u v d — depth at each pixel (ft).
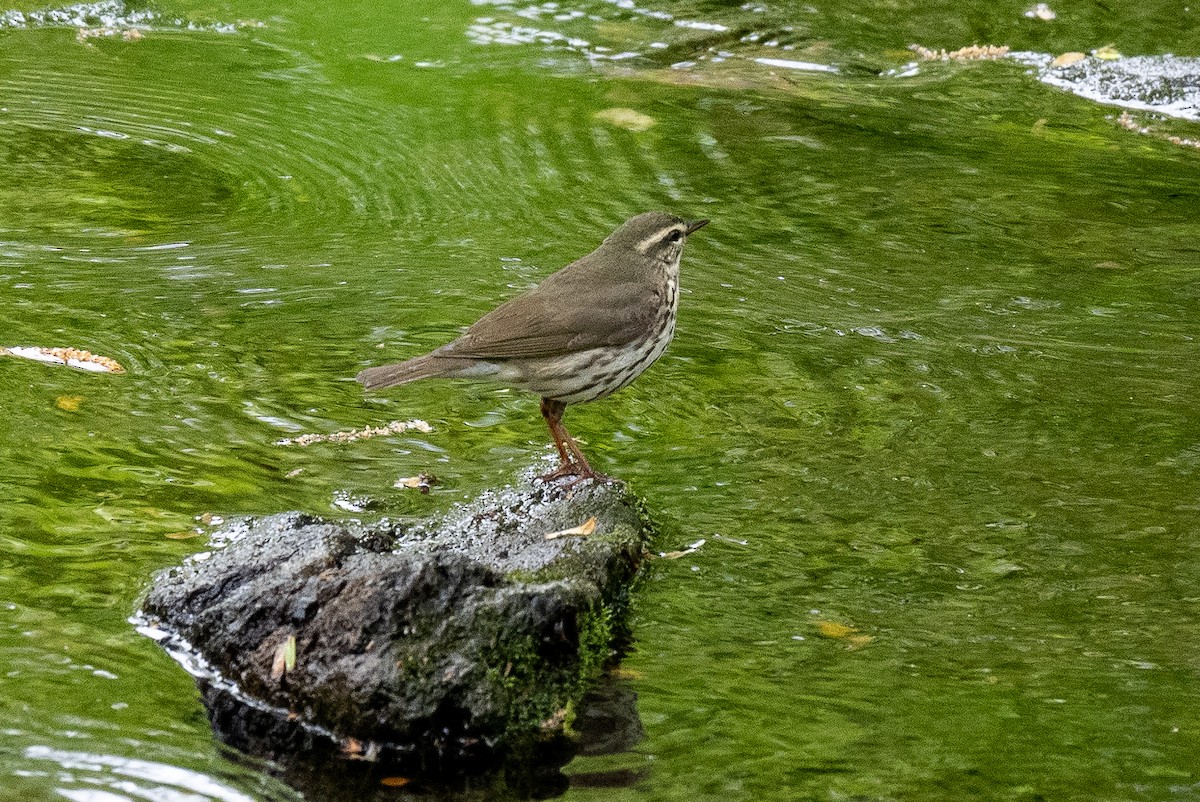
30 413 22.85
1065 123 40.37
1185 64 43.14
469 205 34.37
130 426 22.68
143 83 40.81
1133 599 19.03
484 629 15.96
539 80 42.42
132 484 20.74
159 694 15.79
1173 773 15.11
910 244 33.01
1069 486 22.30
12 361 24.79
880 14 48.29
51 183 34.14
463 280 29.99
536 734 15.57
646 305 22.43
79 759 14.48
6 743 14.61
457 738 15.38
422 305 28.60
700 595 18.78
